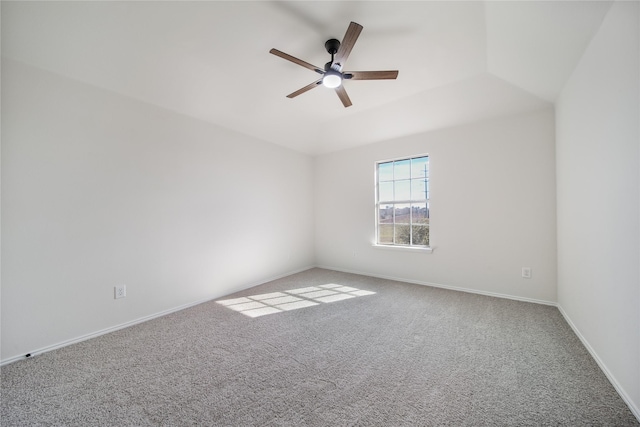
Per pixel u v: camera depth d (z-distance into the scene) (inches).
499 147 129.0
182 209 120.5
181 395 62.0
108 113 96.8
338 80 90.8
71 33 77.3
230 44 89.6
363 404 58.5
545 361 74.3
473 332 93.0
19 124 77.9
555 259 116.0
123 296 100.3
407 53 95.4
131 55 89.0
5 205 75.5
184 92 110.4
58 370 72.2
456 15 76.9
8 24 70.9
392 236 169.6
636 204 54.1
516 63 94.6
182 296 119.6
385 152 168.4
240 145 148.9
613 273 63.7
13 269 76.8
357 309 116.5
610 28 62.3
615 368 62.6
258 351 81.9
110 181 97.3
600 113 69.3
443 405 57.8
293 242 185.6
